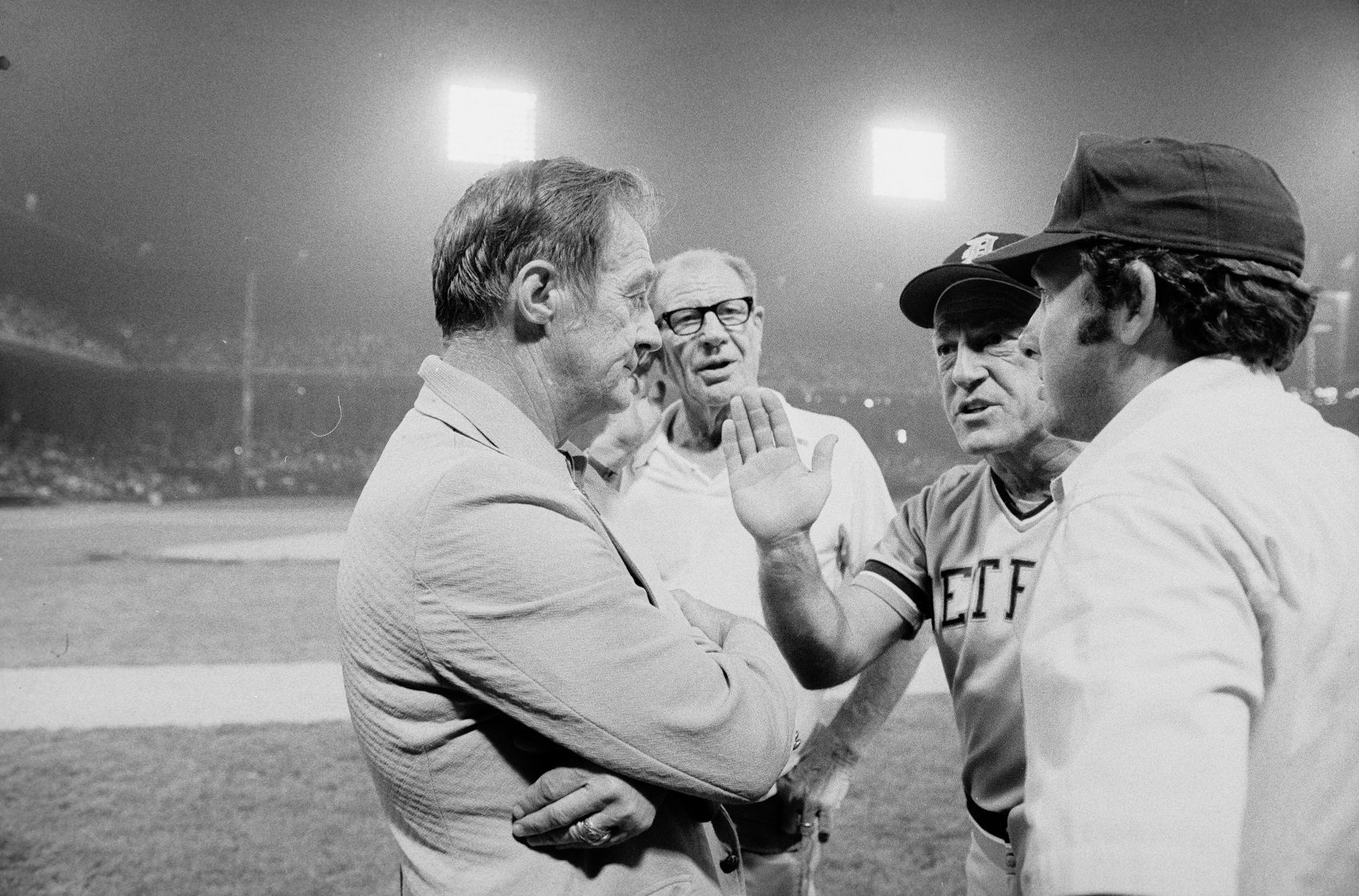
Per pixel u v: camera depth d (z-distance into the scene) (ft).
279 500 85.61
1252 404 2.74
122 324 102.53
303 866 11.12
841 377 101.30
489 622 3.05
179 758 14.80
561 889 3.21
